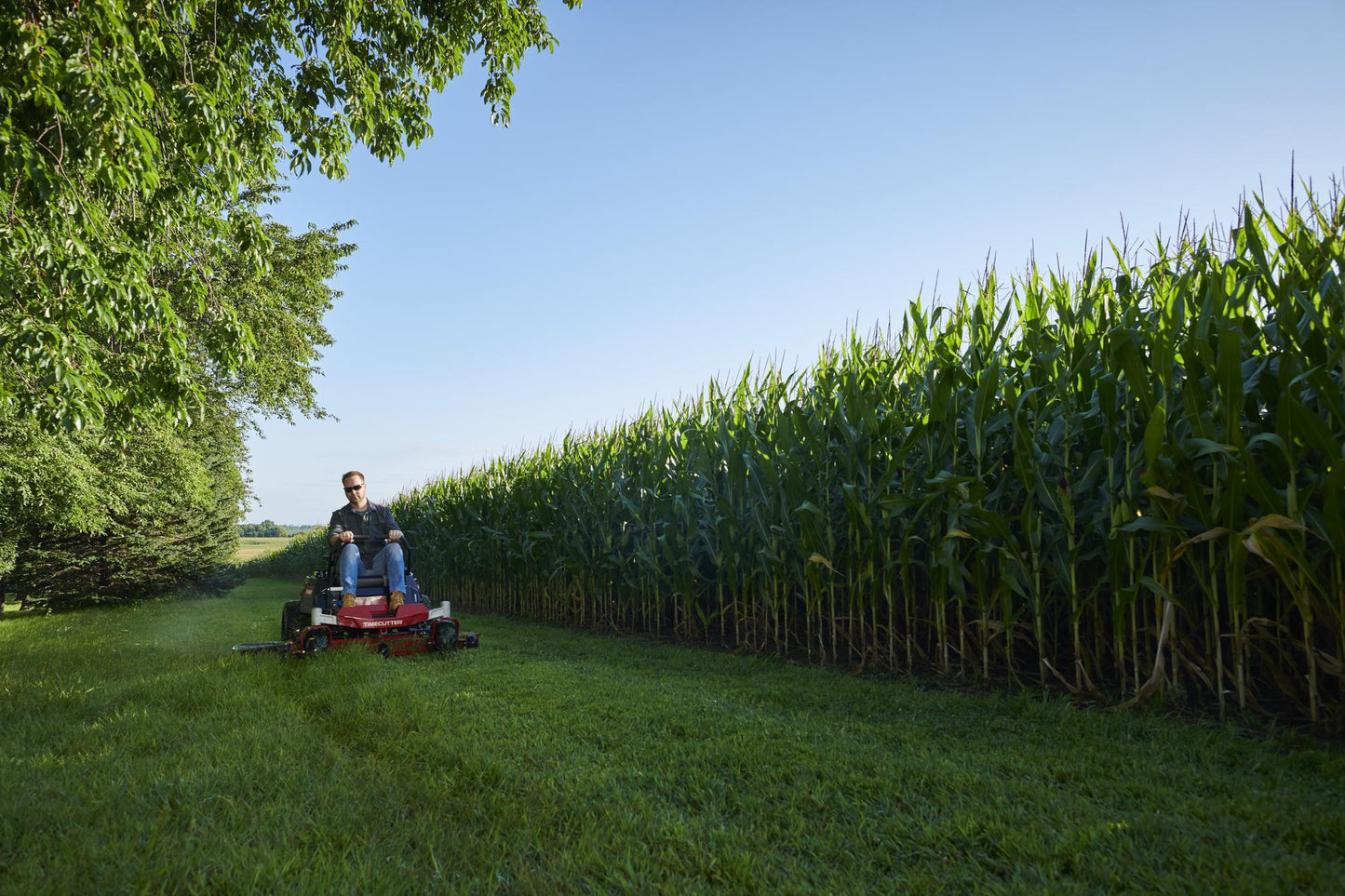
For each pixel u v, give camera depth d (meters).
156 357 6.30
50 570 16.62
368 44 8.08
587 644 8.73
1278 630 4.42
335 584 7.87
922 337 6.52
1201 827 2.56
